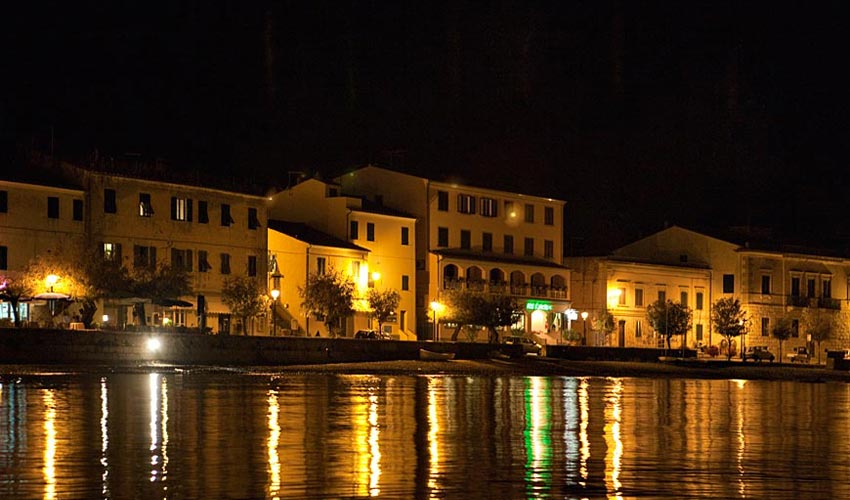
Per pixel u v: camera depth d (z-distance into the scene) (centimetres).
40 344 7512
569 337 13312
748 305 14838
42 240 9319
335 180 13075
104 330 8262
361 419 4441
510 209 13462
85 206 9625
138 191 9975
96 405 4769
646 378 9875
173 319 10138
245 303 10262
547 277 13662
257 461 3212
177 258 10231
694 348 14250
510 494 2802
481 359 10450
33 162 9650
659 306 13788
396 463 3238
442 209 12694
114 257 9306
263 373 7881
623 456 3509
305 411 4725
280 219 12219
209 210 10531
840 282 16200
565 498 2773
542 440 3869
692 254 15250
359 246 11825
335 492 2775
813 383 9931
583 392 6775
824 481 3103
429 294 12450
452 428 4197
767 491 2931
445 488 2858
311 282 11069
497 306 12000
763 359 13800
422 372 8950
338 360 9425
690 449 3744
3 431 3803
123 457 3247
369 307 11744
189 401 5078
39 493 2716
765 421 4991
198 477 2939
